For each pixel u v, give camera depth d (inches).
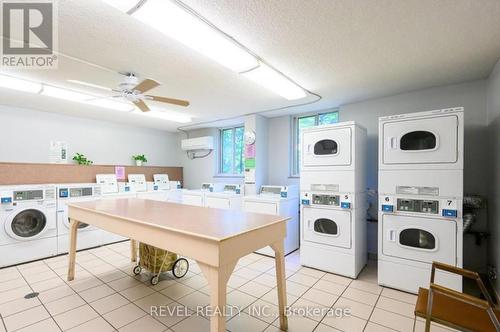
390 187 110.3
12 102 156.3
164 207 114.8
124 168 215.5
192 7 63.7
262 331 80.9
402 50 89.0
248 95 140.8
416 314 65.2
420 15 68.6
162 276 122.1
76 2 63.1
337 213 126.4
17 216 137.8
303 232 137.3
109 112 180.4
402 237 108.7
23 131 170.9
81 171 187.8
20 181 160.7
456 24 72.9
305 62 97.8
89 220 110.0
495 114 103.4
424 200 103.2
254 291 108.2
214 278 63.2
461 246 96.4
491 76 108.3
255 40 81.1
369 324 84.6
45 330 80.5
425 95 131.3
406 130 106.7
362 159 135.0
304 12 66.9
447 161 98.9
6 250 133.0
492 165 109.2
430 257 101.7
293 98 138.3
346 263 123.0
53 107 167.9
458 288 96.5
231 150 233.1
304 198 136.6
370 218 148.6
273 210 153.8
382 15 68.5
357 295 104.5
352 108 155.6
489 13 67.6
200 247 66.4
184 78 115.1
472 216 111.3
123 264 138.0
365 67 103.2
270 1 62.2
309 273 127.7
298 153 189.2
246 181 191.2
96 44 84.1
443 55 93.1
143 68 103.4
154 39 81.0
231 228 73.4
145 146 241.9
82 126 199.2
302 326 83.6
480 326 58.8
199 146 235.8
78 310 92.4
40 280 117.2
